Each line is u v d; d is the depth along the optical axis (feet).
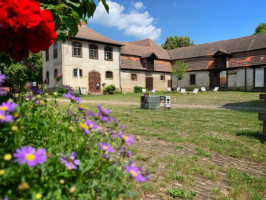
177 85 127.44
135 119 28.55
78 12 8.64
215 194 9.56
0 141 4.45
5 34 4.54
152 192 9.43
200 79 118.52
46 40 4.92
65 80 86.58
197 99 66.64
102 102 56.44
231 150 15.67
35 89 6.26
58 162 4.10
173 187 10.04
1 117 3.33
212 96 76.59
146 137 19.33
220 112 37.47
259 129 22.54
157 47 139.23
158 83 122.42
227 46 116.57
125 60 109.81
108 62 100.27
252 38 109.50
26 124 4.69
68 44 87.45
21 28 4.54
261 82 97.19
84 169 3.95
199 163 13.32
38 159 3.11
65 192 4.00
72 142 4.81
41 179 3.51
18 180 3.48
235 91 100.53
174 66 129.18
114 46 102.53
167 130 22.36
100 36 102.68
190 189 9.95
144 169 11.75
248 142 17.75
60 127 4.86
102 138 5.76
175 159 13.52
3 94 4.99
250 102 55.31
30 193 3.34
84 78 92.22
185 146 16.81
